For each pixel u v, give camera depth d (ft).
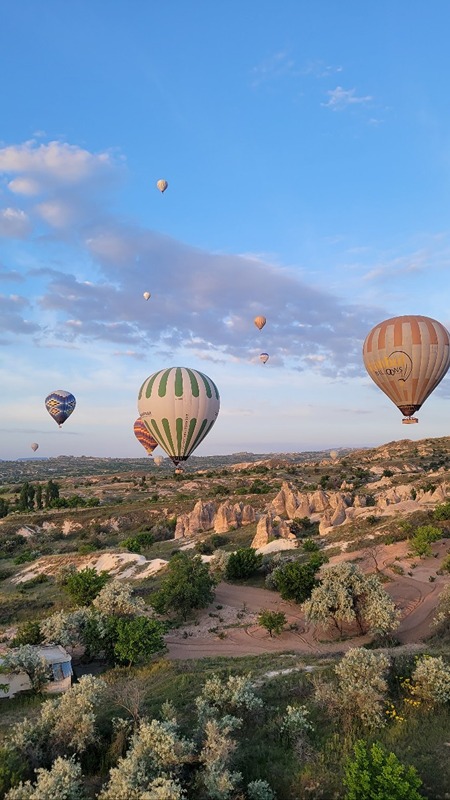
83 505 360.28
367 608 92.79
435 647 76.54
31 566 206.59
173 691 63.36
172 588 114.73
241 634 101.60
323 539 155.84
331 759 46.11
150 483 486.79
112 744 51.11
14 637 100.89
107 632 87.30
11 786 44.32
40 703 69.21
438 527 139.95
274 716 54.29
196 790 43.78
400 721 50.78
